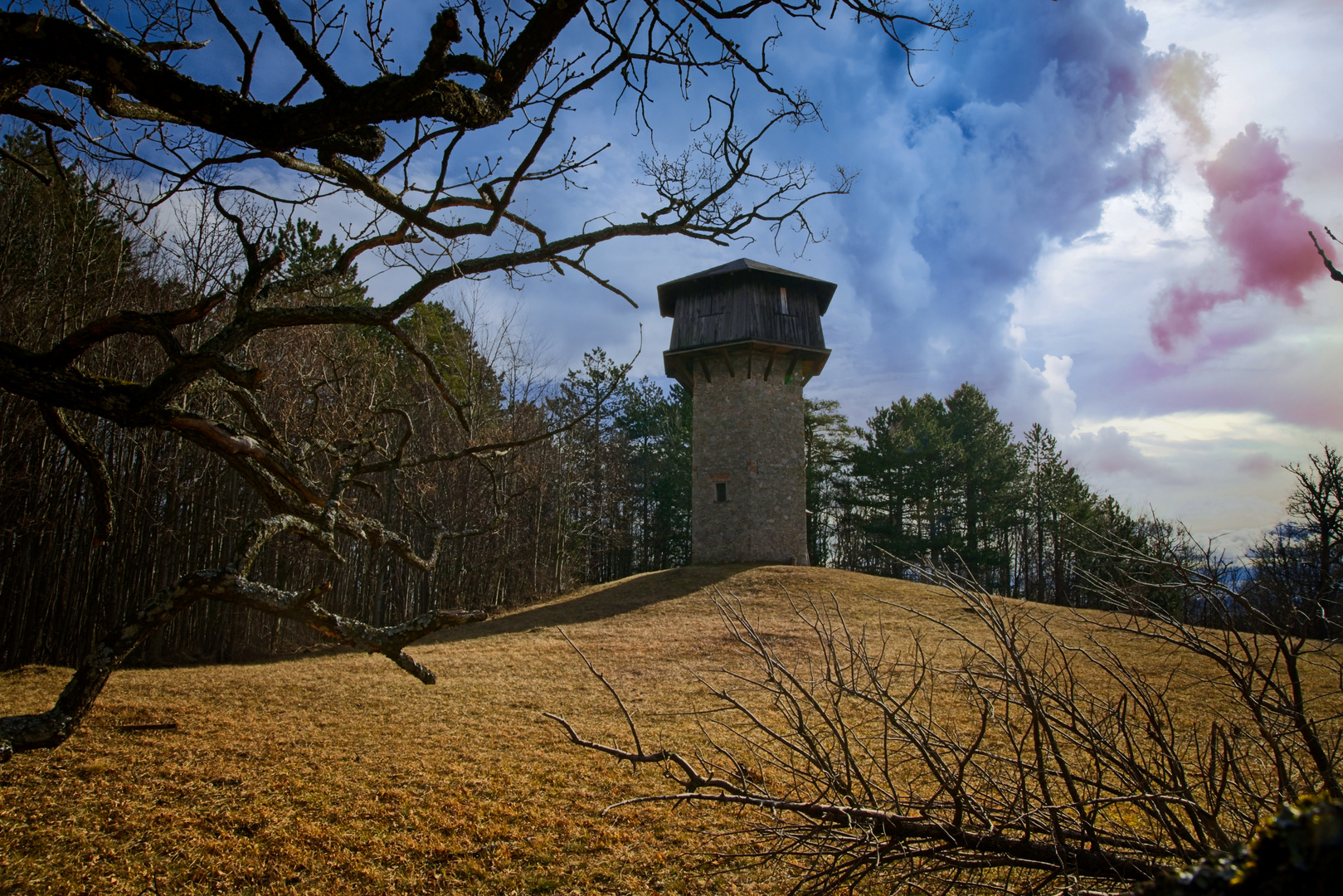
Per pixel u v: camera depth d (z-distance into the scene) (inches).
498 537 1117.1
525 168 142.1
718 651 634.8
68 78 108.0
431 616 114.3
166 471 674.8
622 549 1753.2
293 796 312.8
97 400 116.2
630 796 310.0
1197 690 256.7
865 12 147.5
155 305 606.2
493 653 666.8
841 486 1711.4
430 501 986.1
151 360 633.6
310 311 138.0
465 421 172.1
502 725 430.3
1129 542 116.6
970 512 1568.7
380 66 132.4
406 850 259.6
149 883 232.2
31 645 632.4
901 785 165.0
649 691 510.0
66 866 241.9
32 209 514.6
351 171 137.2
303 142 108.8
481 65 104.0
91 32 93.7
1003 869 135.3
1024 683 107.1
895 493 1574.8
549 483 1101.1
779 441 1133.1
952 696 361.4
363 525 147.3
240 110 101.6
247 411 153.9
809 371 1186.0
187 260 566.6
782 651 591.5
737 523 1106.1
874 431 1726.1
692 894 220.5
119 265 538.0
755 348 1107.3
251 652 753.6
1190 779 144.3
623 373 177.2
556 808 298.0
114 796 307.0
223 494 769.6
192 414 124.8
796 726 114.2
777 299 1149.7
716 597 130.9
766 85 157.6
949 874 125.4
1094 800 101.6
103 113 116.3
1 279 498.9
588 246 157.5
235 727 423.5
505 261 150.6
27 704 456.4
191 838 266.4
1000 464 1572.3
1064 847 99.3
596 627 796.0
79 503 671.8
